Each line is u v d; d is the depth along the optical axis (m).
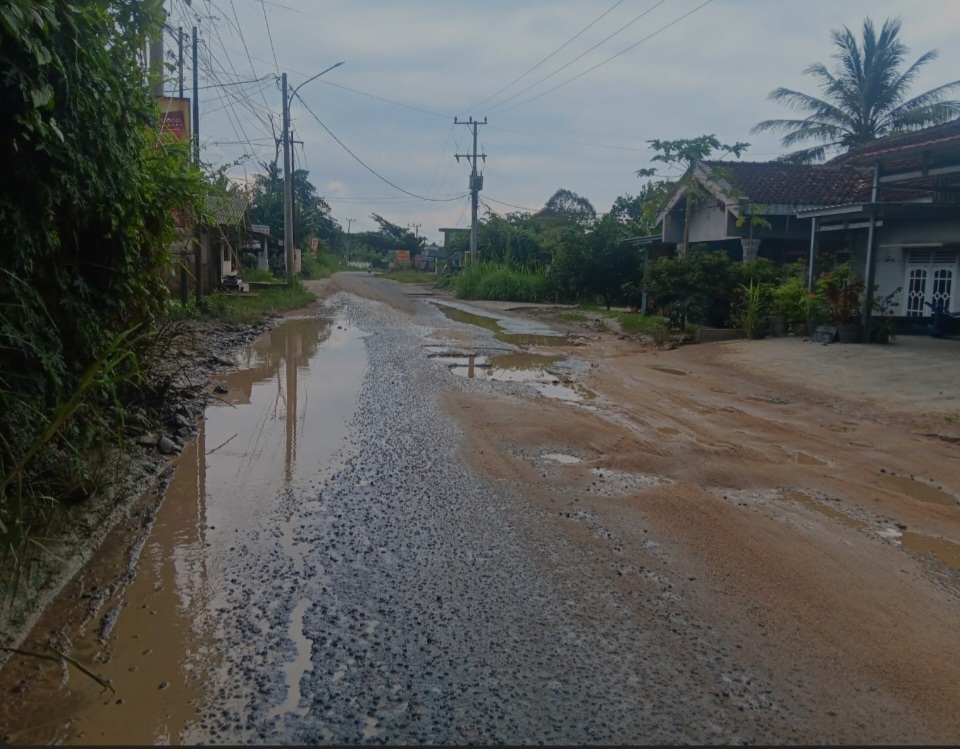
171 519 5.05
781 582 4.19
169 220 6.57
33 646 3.45
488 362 12.77
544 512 5.26
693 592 4.05
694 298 17.50
